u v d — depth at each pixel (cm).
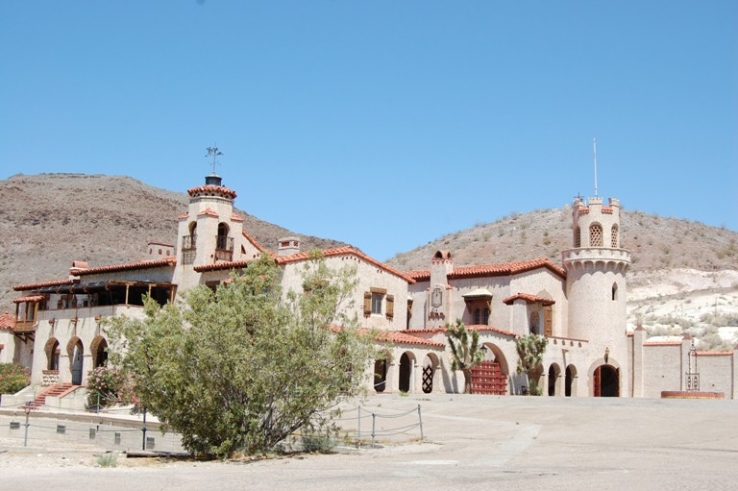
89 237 16388
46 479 2211
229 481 2127
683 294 10500
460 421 3638
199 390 2833
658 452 2575
